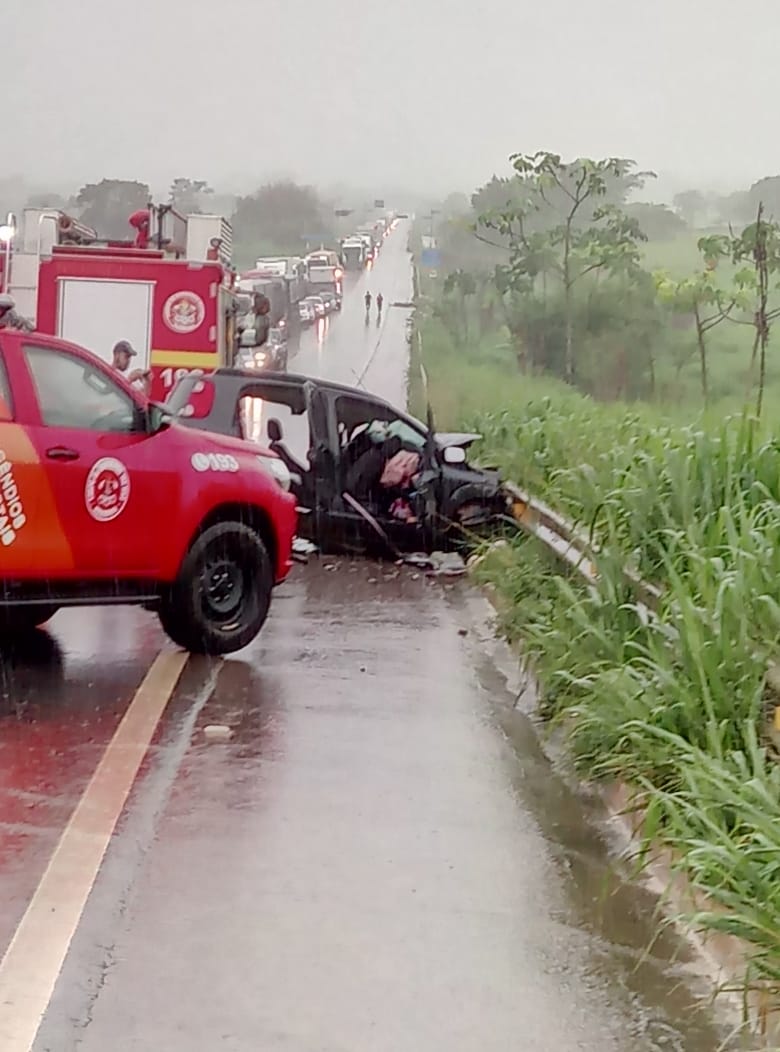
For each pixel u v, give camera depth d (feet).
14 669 30.32
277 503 32.78
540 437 54.44
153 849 19.39
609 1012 15.15
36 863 18.62
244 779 22.79
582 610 27.37
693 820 18.04
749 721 19.69
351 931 16.98
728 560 25.21
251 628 32.53
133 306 62.90
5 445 27.63
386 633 36.47
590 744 23.41
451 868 19.33
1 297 28.22
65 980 15.23
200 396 47.67
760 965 14.82
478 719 27.58
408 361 177.47
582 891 18.74
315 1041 14.17
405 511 49.42
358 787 22.72
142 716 26.40
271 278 150.20
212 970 15.69
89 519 28.94
